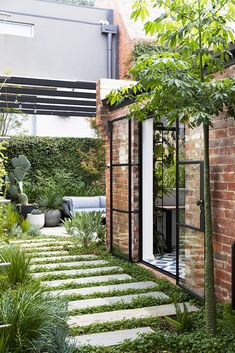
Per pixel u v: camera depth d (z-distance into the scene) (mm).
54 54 9445
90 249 7102
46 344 2705
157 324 3604
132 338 3270
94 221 7371
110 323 3588
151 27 3354
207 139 3244
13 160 10891
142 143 6316
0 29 9352
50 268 5703
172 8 3170
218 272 4102
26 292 3129
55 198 10930
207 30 3156
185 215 4617
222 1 3115
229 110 3268
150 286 4852
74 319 3732
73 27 9648
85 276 5332
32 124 14922
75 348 2965
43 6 9523
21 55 9148
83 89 9781
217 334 3221
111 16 10359
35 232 8875
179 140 5043
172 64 3000
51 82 9352
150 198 6352
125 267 5805
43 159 12281
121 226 6516
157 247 6984
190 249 4500
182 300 4289
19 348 2646
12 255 4824
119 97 3725
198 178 4348
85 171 12719
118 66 10297
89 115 12484
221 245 4051
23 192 11359
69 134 15336
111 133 6848
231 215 3896
